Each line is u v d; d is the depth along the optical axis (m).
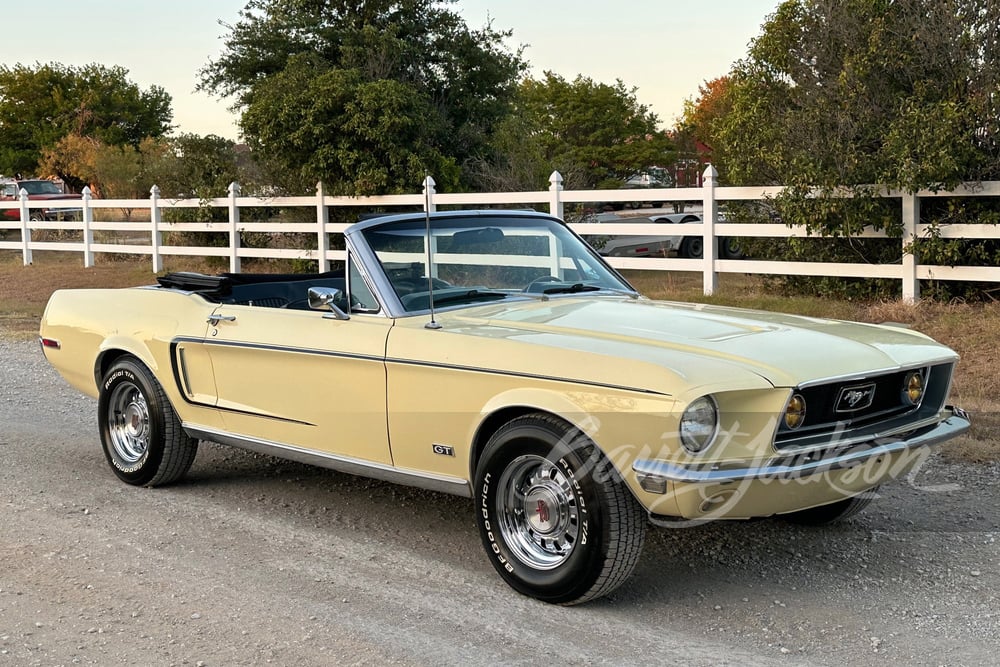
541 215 5.79
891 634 3.85
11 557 4.84
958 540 4.89
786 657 3.67
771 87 12.53
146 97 51.16
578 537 4.03
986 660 3.62
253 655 3.73
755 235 12.34
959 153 10.53
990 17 10.71
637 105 36.00
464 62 20.05
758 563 4.64
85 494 5.94
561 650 3.75
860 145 11.32
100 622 4.05
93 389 6.39
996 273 10.57
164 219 20.38
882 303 11.42
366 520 5.37
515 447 4.20
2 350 11.70
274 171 18.44
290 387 5.15
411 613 4.12
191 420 5.77
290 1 19.33
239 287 6.31
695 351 4.07
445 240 5.22
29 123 48.41
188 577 4.55
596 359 4.00
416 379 4.55
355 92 16.94
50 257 23.73
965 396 7.82
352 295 5.00
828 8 11.55
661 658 3.67
